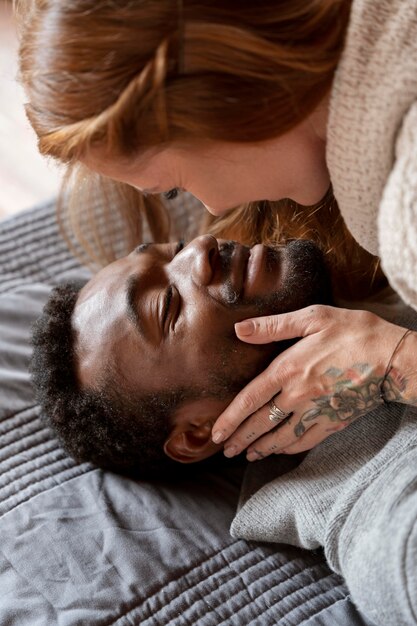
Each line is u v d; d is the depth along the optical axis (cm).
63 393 110
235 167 83
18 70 83
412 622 82
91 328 109
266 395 99
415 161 74
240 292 103
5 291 145
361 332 96
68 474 115
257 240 127
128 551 103
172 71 72
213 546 105
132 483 114
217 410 107
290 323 98
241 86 74
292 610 99
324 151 86
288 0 72
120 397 107
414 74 74
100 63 72
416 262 76
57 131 78
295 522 102
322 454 106
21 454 119
